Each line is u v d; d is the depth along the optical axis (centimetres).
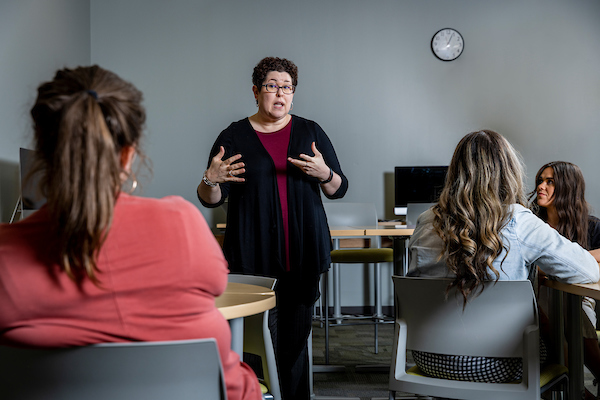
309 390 217
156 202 76
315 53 503
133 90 78
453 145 508
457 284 140
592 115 512
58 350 73
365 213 432
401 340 155
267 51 501
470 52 509
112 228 71
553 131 511
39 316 71
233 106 499
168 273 73
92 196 68
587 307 218
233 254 200
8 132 315
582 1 512
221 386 81
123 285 72
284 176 200
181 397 78
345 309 500
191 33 497
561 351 173
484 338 142
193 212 78
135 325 73
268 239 197
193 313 77
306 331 204
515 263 144
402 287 153
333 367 315
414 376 153
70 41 435
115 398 75
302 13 502
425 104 507
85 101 70
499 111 510
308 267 199
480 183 144
